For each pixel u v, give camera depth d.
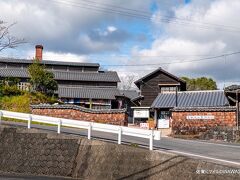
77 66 54.50
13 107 33.00
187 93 40.50
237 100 27.81
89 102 48.88
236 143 23.09
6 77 46.09
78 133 20.77
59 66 54.25
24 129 17.00
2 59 52.50
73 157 15.45
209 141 24.03
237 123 27.00
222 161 12.92
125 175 13.46
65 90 49.47
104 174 14.04
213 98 37.88
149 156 13.15
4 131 17.42
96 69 55.09
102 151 14.67
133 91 58.50
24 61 52.84
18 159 16.50
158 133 14.12
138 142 18.30
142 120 41.50
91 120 29.80
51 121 17.08
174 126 28.77
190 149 16.92
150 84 45.78
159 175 12.55
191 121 28.33
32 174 15.69
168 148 16.69
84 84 52.31
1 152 17.02
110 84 52.66
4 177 14.26
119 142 15.00
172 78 45.16
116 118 29.39
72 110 30.06
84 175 14.66
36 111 31.05
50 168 15.73
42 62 53.16
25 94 36.91
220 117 27.53
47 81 43.94
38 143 16.39
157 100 40.25
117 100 50.22
